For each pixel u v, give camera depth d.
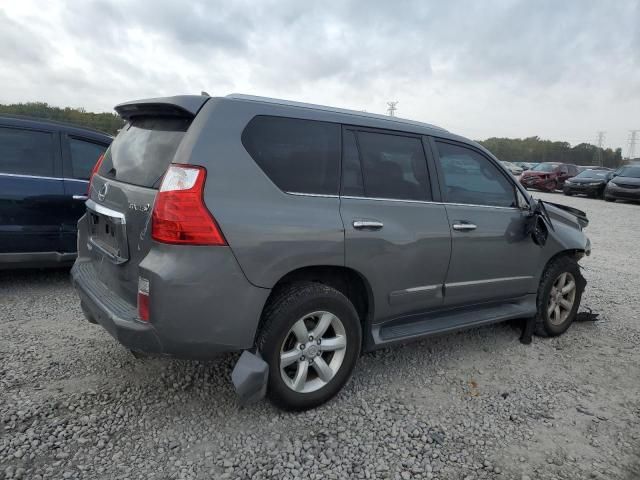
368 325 3.40
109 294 3.08
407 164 3.56
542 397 3.55
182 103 2.82
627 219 15.01
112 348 3.83
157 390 3.26
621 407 3.48
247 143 2.83
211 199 2.64
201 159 2.65
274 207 2.83
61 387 3.22
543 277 4.53
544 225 4.15
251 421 2.99
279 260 2.81
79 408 3.00
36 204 5.05
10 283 5.41
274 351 2.87
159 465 2.56
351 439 2.90
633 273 7.59
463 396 3.49
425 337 3.67
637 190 19.81
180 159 2.65
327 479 2.55
